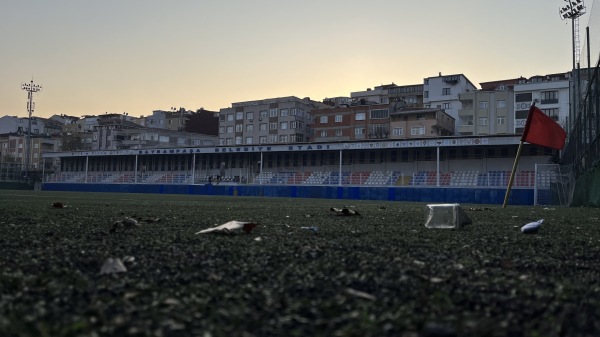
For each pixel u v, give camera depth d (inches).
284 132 2780.5
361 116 2434.8
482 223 244.8
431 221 202.7
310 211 386.6
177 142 3193.9
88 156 2236.7
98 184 2124.8
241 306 61.6
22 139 3496.6
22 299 64.7
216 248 120.1
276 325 53.3
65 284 75.4
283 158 1935.3
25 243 130.0
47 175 2463.1
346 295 67.4
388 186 1482.5
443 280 78.5
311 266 92.7
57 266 92.9
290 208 465.4
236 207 477.4
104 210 349.1
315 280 79.2
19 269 88.9
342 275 82.9
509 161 1508.4
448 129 2358.5
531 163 1482.5
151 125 3609.7
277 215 310.8
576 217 336.2
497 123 2186.3
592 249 132.5
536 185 1229.7
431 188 1417.3
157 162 2223.2
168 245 126.9
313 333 50.6
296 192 1648.6
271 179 1884.8
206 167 2089.1
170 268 90.9
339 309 59.9
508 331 51.1
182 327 51.5
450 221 199.2
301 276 82.6
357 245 130.1
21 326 50.8
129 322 53.1
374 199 1502.2
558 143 510.6
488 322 53.5
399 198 1462.8
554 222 264.7
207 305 61.8
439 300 64.4
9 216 251.0
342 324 53.7
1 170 2576.3
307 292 70.4
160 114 3612.2
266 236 153.2
